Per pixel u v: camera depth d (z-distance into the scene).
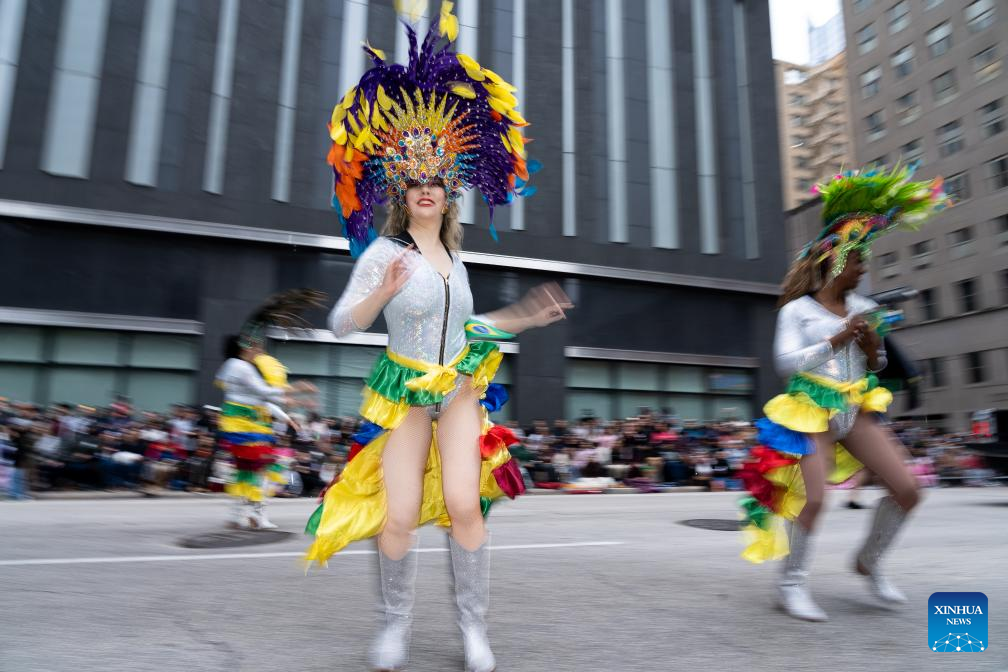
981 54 34.94
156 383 17.64
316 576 4.07
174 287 17.81
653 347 22.09
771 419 3.29
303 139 19.06
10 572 4.11
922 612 3.35
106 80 17.45
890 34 40.00
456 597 2.47
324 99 19.36
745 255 22.97
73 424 12.80
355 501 2.45
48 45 17.08
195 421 13.78
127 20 17.75
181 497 11.74
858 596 3.70
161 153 17.75
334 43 19.59
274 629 2.94
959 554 5.19
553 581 4.04
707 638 2.87
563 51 21.97
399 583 2.45
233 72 18.59
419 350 2.44
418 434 2.49
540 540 5.85
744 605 3.47
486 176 2.74
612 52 22.48
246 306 18.28
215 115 18.33
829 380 3.22
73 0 17.38
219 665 2.46
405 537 2.43
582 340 21.41
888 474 3.26
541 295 2.54
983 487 16.52
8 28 16.86
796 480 3.37
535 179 21.14
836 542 5.87
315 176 19.03
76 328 17.11
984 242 34.22
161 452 12.47
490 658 2.37
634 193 22.11
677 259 22.23
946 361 35.53
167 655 2.57
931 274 36.56
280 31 19.14
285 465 6.63
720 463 16.14
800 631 2.99
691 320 22.61
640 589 3.83
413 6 2.60
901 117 39.06
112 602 3.38
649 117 22.56
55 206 16.73
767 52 24.12
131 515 7.83
